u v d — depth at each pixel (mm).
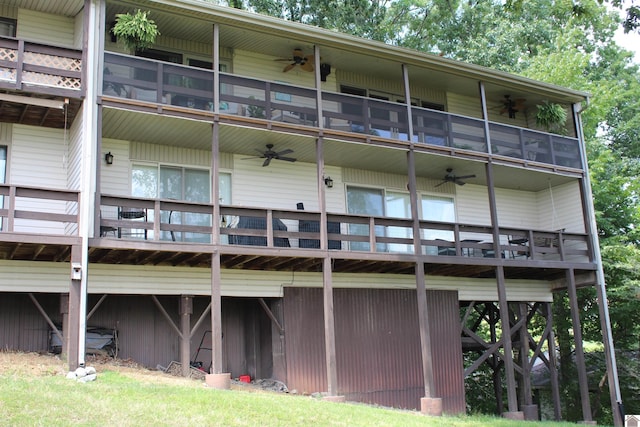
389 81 18875
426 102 19516
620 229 24922
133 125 14250
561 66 25875
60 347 14016
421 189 19188
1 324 13656
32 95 12672
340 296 16344
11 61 12484
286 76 17469
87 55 13047
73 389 10148
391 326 16828
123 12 14211
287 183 17125
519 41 30484
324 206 14867
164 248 12867
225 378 12773
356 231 17781
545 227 20656
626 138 30359
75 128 13828
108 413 8938
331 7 27953
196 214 15734
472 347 20016
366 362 16172
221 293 15094
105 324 14672
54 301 14305
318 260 14844
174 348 15422
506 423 13367
